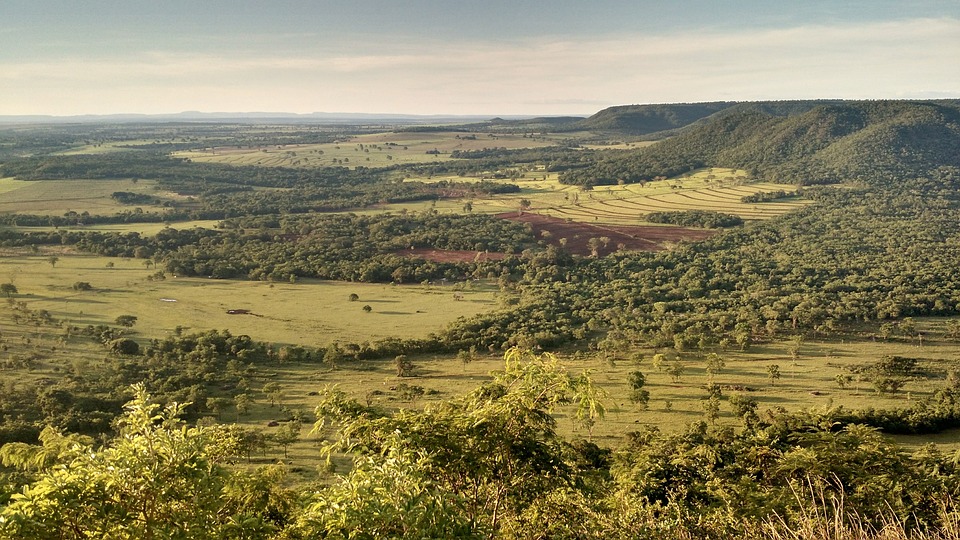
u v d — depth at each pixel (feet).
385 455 39.04
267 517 53.21
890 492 69.21
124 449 31.86
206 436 35.17
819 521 46.62
